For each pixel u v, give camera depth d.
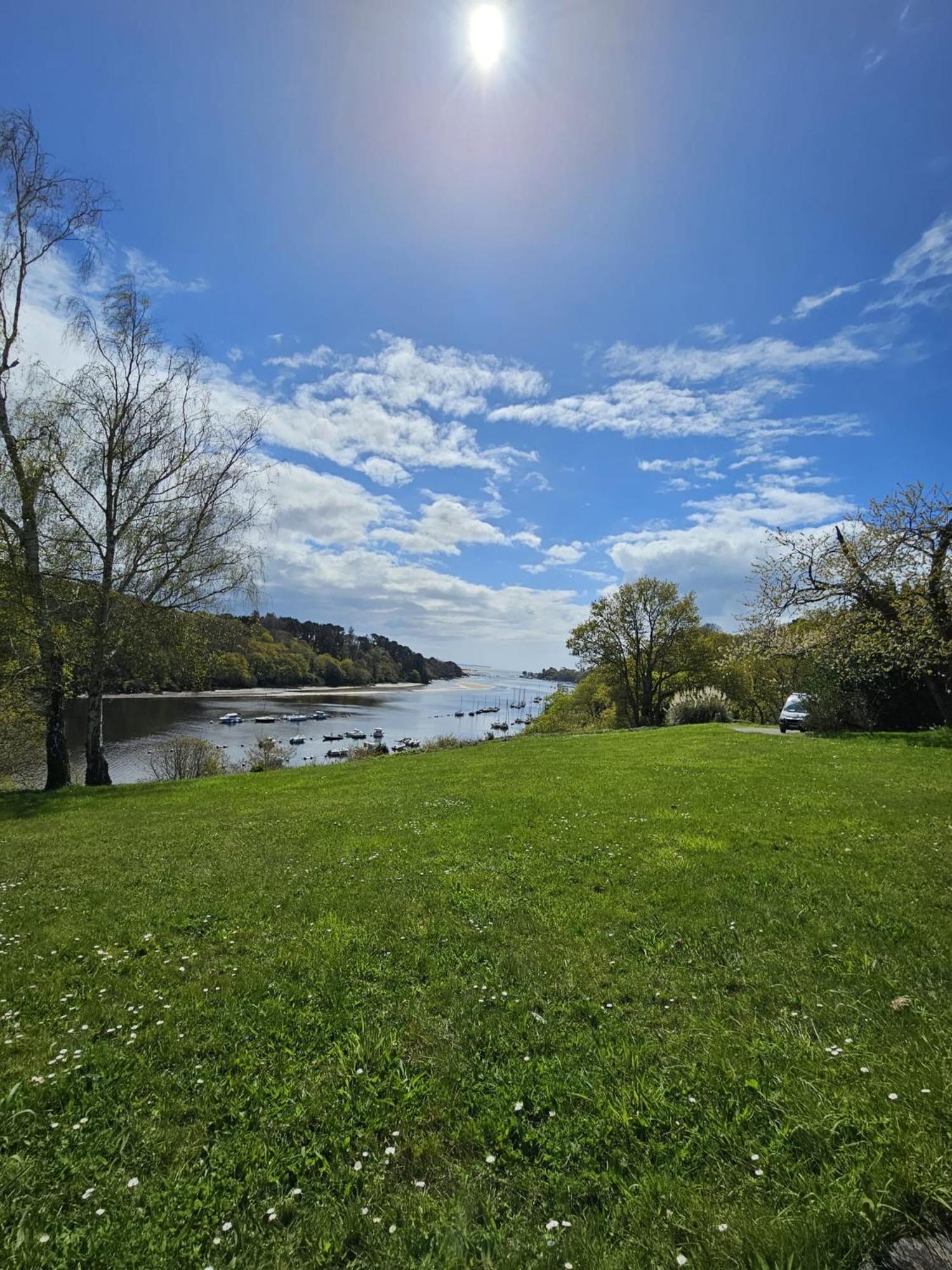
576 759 21.55
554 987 5.10
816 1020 4.38
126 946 6.63
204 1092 3.98
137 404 22.28
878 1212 2.68
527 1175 3.18
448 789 16.11
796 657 27.50
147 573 22.39
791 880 7.27
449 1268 2.65
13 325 20.94
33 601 20.12
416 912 7.01
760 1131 3.34
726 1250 2.58
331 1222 2.94
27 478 20.25
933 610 21.58
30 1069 4.31
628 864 8.29
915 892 6.76
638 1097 3.66
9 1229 2.96
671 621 50.69
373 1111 3.73
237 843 11.37
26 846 12.39
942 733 22.70
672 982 5.06
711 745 23.34
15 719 24.42
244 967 5.84
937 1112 3.28
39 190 21.06
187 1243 2.86
